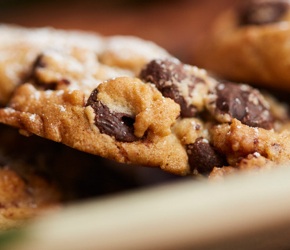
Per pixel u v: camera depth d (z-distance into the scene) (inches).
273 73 6.5
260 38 6.6
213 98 5.4
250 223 4.0
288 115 6.1
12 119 5.3
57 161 6.1
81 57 6.1
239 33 6.9
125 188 6.2
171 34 8.4
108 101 5.1
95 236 3.8
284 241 4.5
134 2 9.5
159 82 5.4
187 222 3.9
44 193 5.8
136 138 5.1
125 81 5.2
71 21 9.1
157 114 5.1
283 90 6.6
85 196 6.0
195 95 5.4
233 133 5.1
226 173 5.0
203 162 5.2
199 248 4.1
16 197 5.7
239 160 5.1
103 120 5.1
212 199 3.9
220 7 9.0
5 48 6.4
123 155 5.1
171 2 9.4
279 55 6.5
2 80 6.0
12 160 6.0
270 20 6.9
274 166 5.0
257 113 5.4
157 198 3.9
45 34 6.9
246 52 6.7
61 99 5.3
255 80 6.7
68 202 5.9
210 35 7.4
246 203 3.9
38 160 6.0
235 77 6.8
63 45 6.4
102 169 6.3
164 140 5.1
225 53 6.9
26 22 9.1
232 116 5.3
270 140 5.1
